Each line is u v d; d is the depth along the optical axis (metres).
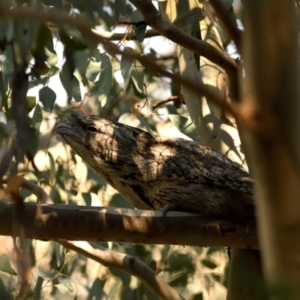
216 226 2.70
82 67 2.79
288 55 1.88
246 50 1.91
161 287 2.98
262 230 2.07
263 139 1.89
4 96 2.81
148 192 2.84
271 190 1.97
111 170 2.84
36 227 2.66
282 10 1.87
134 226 2.68
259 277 2.80
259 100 1.88
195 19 2.97
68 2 2.73
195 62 2.95
